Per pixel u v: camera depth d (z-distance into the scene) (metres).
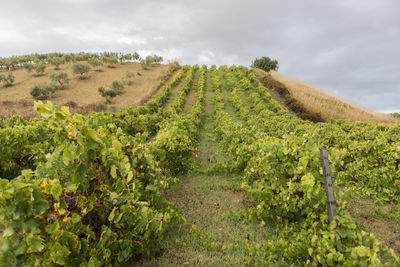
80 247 2.51
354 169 6.57
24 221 2.16
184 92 28.59
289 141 5.02
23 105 26.97
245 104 25.16
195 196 5.63
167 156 6.58
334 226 3.06
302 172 4.11
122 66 56.06
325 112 21.16
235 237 3.98
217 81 34.34
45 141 6.32
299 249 3.31
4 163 5.78
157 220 3.46
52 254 2.21
